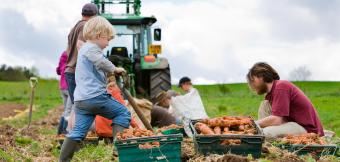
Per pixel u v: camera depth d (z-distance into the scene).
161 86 20.27
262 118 9.98
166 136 7.57
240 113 21.80
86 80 8.09
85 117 8.22
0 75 69.44
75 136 8.11
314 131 9.34
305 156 8.20
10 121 19.08
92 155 9.32
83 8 11.13
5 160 8.61
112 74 8.94
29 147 10.51
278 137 9.16
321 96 38.97
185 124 11.15
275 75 9.34
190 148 8.58
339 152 8.63
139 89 20.89
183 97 12.82
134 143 7.52
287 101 9.21
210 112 22.47
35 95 40.88
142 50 21.56
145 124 9.42
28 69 70.19
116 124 8.20
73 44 11.18
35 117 21.44
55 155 10.11
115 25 21.58
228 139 7.93
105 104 8.13
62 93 13.53
